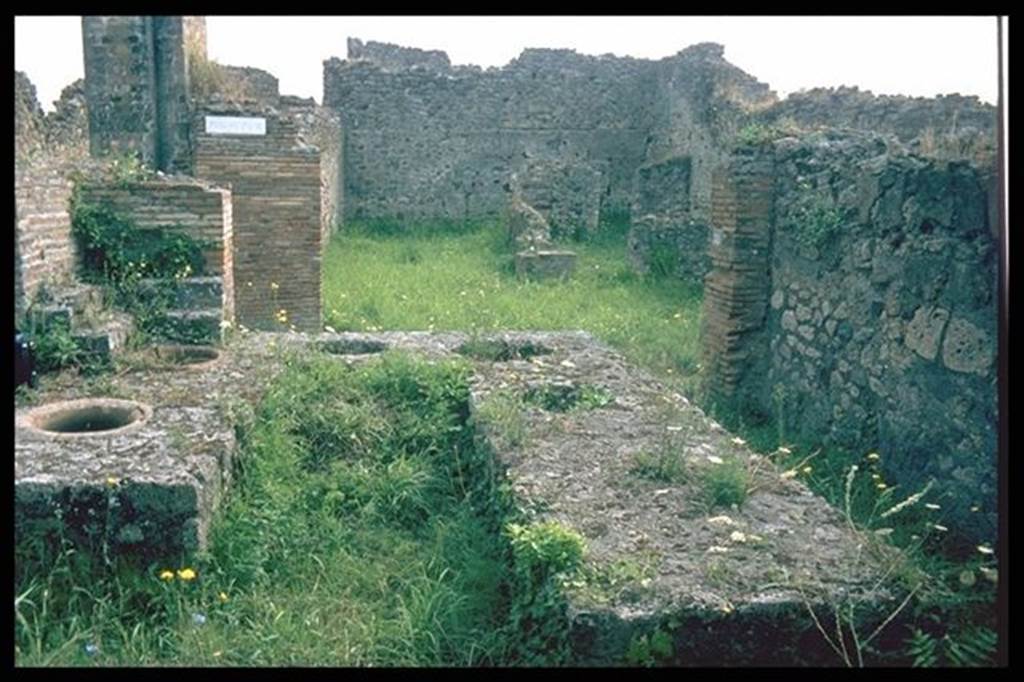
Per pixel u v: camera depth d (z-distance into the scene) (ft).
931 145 18.22
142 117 28.86
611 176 72.02
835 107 40.29
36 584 11.34
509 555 12.47
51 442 13.10
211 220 20.53
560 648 10.00
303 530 13.69
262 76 38.55
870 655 10.12
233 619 11.34
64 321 16.51
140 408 14.92
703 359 25.40
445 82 68.28
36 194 17.11
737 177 23.47
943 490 16.06
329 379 17.94
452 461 16.35
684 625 9.82
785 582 10.30
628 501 12.46
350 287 37.19
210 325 19.20
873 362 18.84
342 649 10.94
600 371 19.31
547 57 70.49
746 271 23.77
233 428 14.32
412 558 13.29
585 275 43.91
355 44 76.95
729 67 54.19
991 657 9.85
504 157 70.18
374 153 68.18
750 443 20.67
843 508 16.10
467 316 32.71
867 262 19.08
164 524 11.94
